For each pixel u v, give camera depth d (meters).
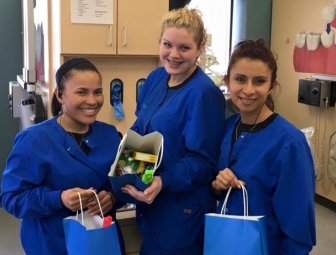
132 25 2.75
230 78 1.42
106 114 2.92
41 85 3.13
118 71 2.90
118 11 2.70
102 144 1.56
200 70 1.64
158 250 1.64
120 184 1.37
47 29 2.81
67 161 1.46
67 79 1.46
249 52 1.38
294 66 4.18
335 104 3.69
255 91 1.36
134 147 1.48
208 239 1.31
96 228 1.28
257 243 1.23
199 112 1.51
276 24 4.39
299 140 1.32
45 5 2.84
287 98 4.31
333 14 3.62
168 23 1.55
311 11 3.89
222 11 4.50
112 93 2.90
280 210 1.34
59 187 1.45
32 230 1.50
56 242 1.46
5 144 3.88
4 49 3.73
